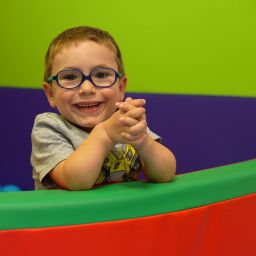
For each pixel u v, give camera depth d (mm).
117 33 1376
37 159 736
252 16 1338
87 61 756
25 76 1404
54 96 802
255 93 1369
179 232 605
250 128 1298
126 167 776
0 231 509
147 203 574
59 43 790
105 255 553
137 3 1362
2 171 1373
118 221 557
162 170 641
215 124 1318
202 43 1362
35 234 520
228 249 663
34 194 548
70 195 547
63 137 757
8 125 1356
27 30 1395
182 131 1325
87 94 754
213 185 632
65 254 535
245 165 712
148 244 581
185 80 1380
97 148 633
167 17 1360
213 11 1348
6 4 1385
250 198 678
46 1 1383
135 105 627
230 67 1366
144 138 633
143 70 1385
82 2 1376
